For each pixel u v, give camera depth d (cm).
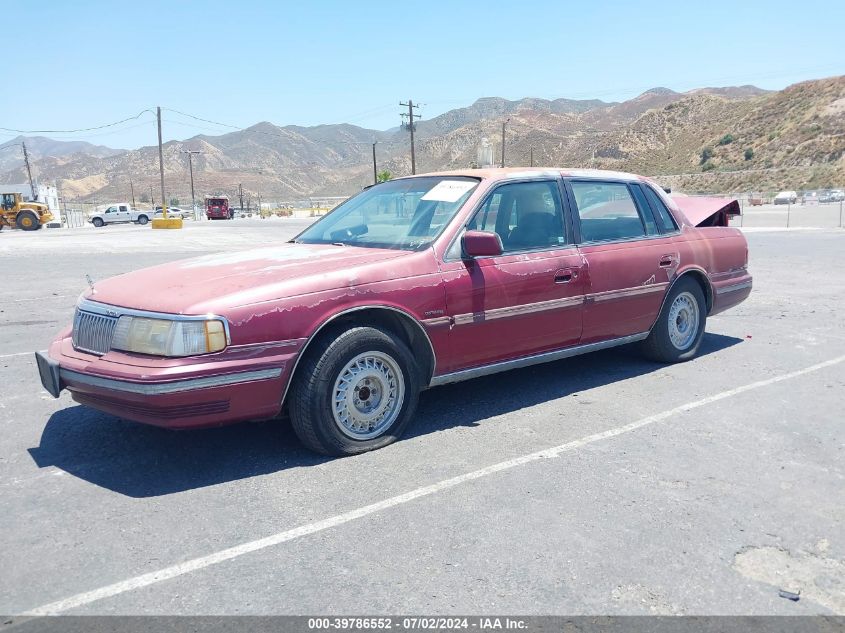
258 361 378
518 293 482
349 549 309
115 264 1602
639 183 605
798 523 333
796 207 6178
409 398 439
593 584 282
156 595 275
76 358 399
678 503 354
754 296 1052
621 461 408
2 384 588
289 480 383
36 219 4853
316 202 13288
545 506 350
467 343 462
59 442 446
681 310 630
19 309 976
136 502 358
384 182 579
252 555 305
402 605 268
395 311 426
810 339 745
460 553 305
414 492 366
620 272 551
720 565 297
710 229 657
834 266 1447
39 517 342
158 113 4809
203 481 384
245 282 398
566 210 532
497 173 505
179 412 364
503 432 457
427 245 454
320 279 404
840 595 276
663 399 529
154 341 370
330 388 402
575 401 524
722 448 429
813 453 420
